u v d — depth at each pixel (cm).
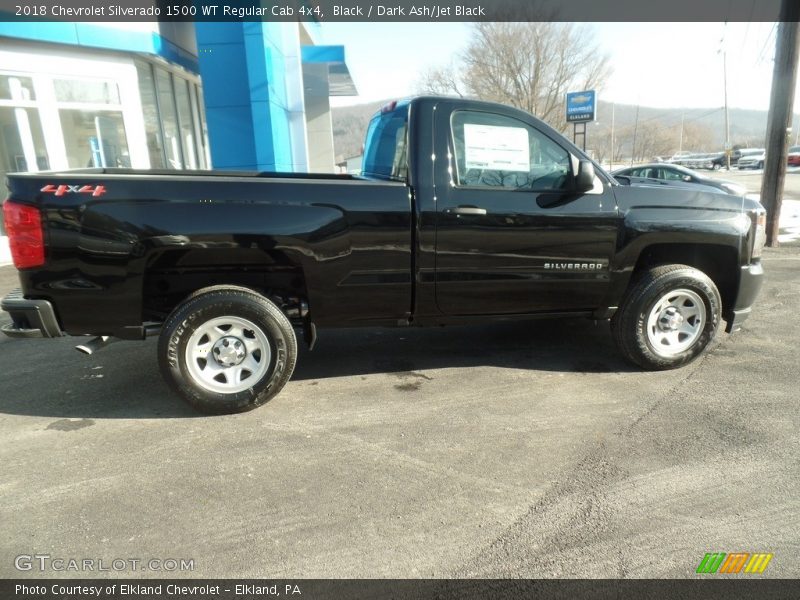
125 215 311
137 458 295
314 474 278
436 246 350
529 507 249
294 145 1243
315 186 331
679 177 1248
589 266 376
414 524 239
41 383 401
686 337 406
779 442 301
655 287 386
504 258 361
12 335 317
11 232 307
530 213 358
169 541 229
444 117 353
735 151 4809
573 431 318
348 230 336
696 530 232
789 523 235
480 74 3284
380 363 432
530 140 365
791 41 863
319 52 1540
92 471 283
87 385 397
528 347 465
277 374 344
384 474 277
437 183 347
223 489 266
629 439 307
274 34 1022
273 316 338
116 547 226
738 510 244
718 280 427
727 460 284
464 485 267
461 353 452
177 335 327
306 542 228
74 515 247
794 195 1884
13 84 897
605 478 270
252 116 973
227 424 333
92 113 1008
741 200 404
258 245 326
